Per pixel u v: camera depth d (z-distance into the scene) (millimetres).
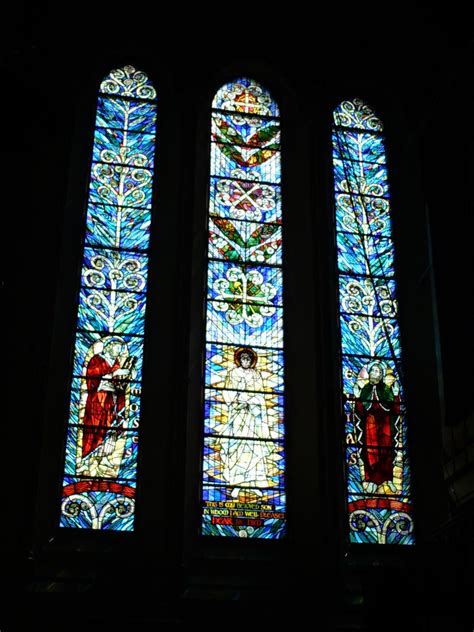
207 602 11023
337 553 11633
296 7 15000
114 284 13125
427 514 12320
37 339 11969
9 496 11156
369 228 14203
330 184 14195
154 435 12172
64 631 10477
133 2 14734
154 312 12953
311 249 13562
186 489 11938
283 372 12992
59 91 13461
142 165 14055
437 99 13805
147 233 13531
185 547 11586
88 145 13930
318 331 12977
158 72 14766
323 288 13242
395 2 14672
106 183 13805
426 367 13203
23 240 12461
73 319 12688
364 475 12523
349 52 14984
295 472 12289
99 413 12289
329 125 14648
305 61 14945
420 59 14555
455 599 9195
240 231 13844
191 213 13391
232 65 14852
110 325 12852
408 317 13609
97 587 10977
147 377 12547
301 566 11641
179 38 14750
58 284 12805
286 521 12031
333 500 11938
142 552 11406
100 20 14594
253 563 11578
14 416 11531
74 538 11469
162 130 14344
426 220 13992
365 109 15133
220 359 12906
